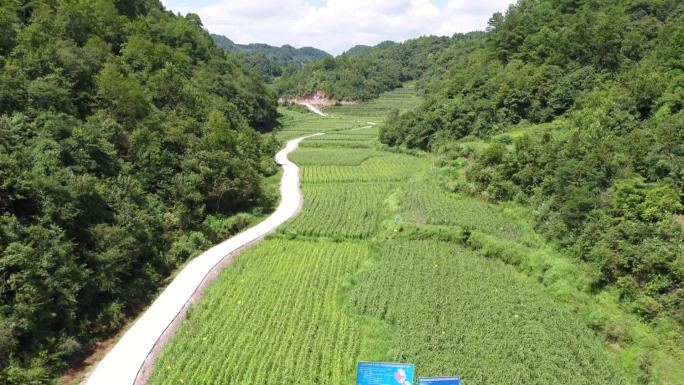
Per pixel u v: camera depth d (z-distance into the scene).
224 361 28.47
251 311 34.12
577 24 77.31
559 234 42.66
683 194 38.03
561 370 27.81
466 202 56.38
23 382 25.62
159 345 30.58
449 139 82.56
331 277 40.00
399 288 37.28
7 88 39.12
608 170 43.34
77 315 31.69
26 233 30.27
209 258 43.97
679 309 31.42
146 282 38.47
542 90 74.00
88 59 50.62
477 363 28.11
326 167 81.69
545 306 35.09
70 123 40.81
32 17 54.00
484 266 41.66
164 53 70.62
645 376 28.53
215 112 65.50
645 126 49.44
